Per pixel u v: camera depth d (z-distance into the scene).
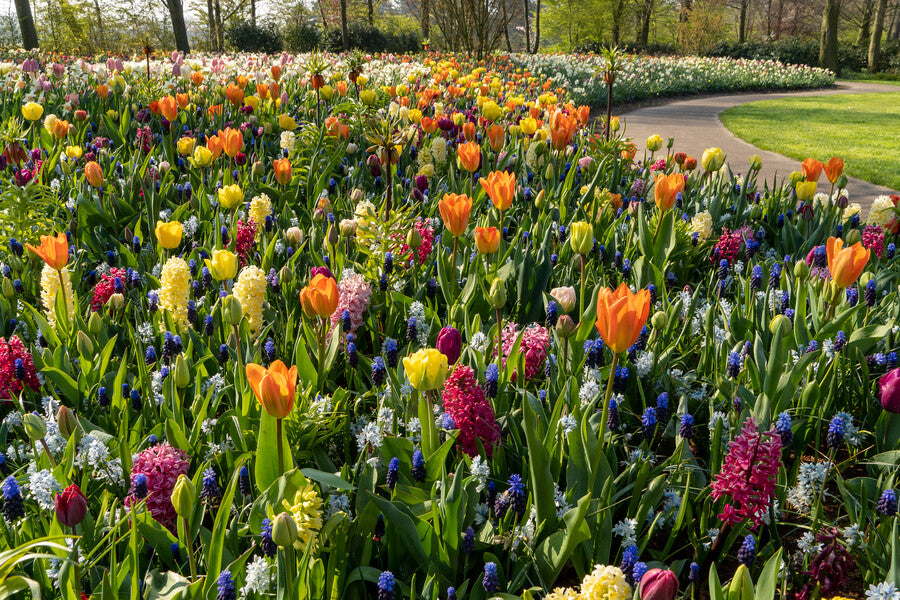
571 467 2.44
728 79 33.22
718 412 2.85
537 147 7.11
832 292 3.38
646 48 50.28
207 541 2.20
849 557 2.21
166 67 13.20
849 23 68.69
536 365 3.25
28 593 2.02
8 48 28.77
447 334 2.58
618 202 5.86
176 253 5.07
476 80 13.71
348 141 7.84
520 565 2.21
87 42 42.22
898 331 3.54
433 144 7.07
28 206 4.68
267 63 16.31
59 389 3.13
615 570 1.67
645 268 4.50
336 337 3.08
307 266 4.41
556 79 21.59
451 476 2.33
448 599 1.92
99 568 2.15
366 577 2.06
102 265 4.45
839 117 21.11
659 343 3.47
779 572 2.22
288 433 2.59
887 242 5.55
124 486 2.50
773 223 6.06
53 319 3.58
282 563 1.88
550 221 5.31
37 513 2.36
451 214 3.60
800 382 3.17
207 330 3.46
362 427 2.90
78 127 8.09
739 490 2.19
